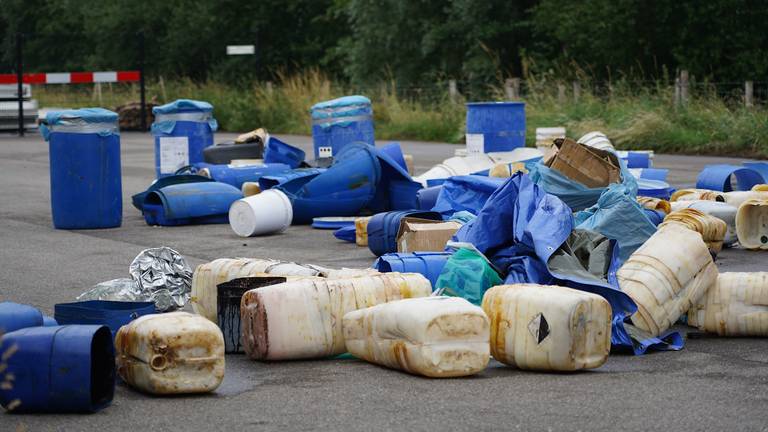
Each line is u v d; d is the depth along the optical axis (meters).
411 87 41.38
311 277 7.65
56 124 13.94
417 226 10.27
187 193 14.37
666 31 37.38
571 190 11.36
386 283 7.40
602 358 6.86
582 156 11.52
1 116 37.09
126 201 17.59
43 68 73.31
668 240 8.02
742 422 5.66
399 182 14.38
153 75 61.00
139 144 32.38
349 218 13.96
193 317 6.43
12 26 73.31
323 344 7.16
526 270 8.19
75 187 14.02
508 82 33.97
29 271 10.86
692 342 7.89
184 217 14.29
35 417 5.90
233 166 16.16
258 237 13.24
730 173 14.22
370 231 11.38
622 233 9.58
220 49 58.03
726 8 35.75
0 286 10.04
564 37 39.53
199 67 60.84
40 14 72.94
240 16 57.47
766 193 12.36
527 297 6.81
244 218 13.19
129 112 39.81
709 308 7.99
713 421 5.69
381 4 45.53
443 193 12.42
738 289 7.93
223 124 41.47
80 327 6.03
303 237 13.19
